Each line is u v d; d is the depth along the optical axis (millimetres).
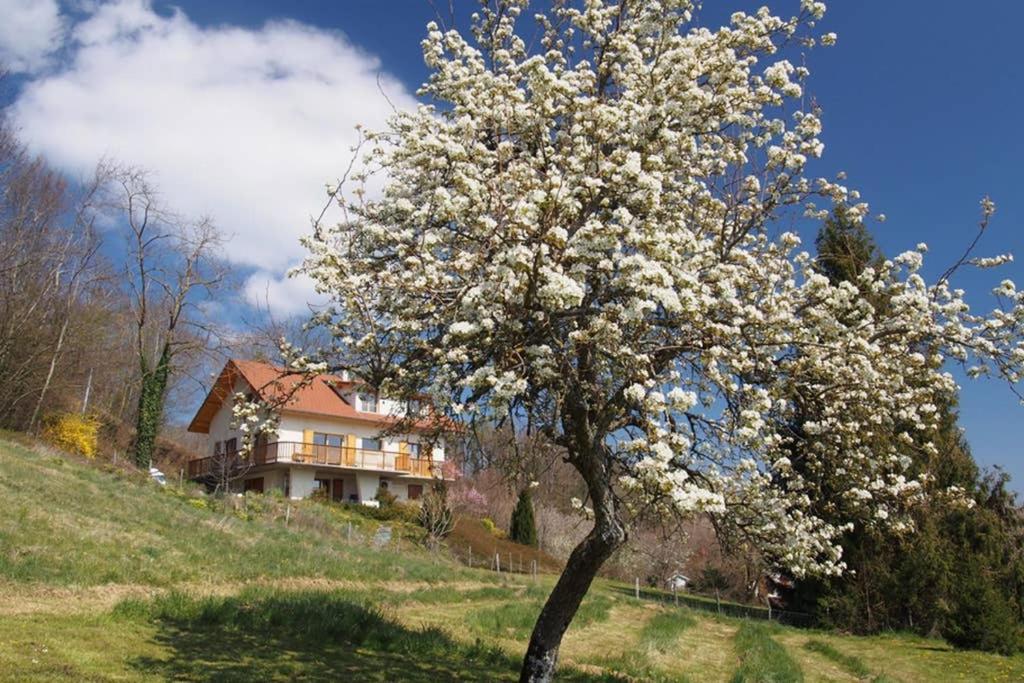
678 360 8516
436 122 9617
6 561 12992
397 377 8727
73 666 8250
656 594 33031
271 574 18172
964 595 20281
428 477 41844
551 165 8797
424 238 7914
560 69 9508
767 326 8383
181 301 35781
